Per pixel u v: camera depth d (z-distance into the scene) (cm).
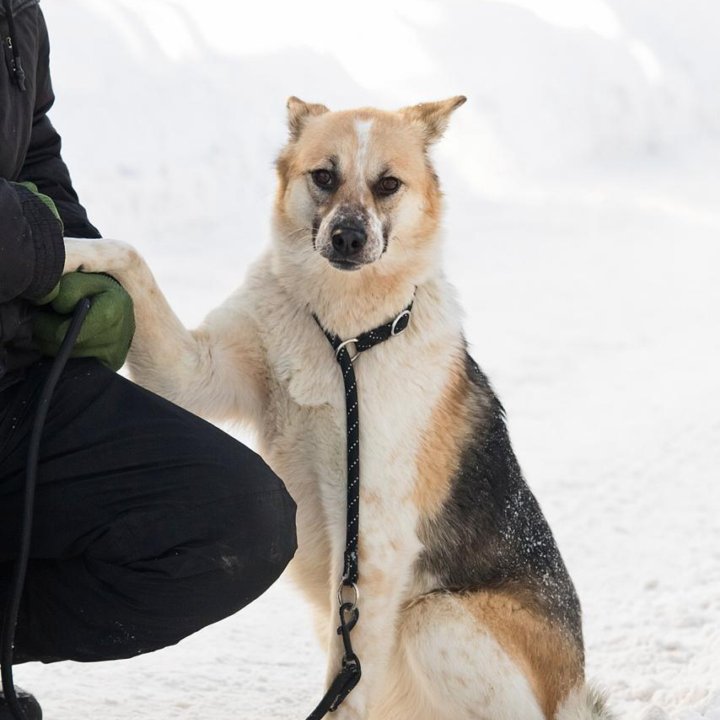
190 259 2044
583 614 804
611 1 3581
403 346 598
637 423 1282
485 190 2767
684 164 3109
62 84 2538
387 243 609
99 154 2373
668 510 1022
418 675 608
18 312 439
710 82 3400
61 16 2784
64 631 464
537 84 3172
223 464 456
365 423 584
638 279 2016
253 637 784
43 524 448
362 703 577
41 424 434
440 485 604
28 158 521
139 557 448
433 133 666
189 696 672
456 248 2250
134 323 502
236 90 2730
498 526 625
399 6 3316
